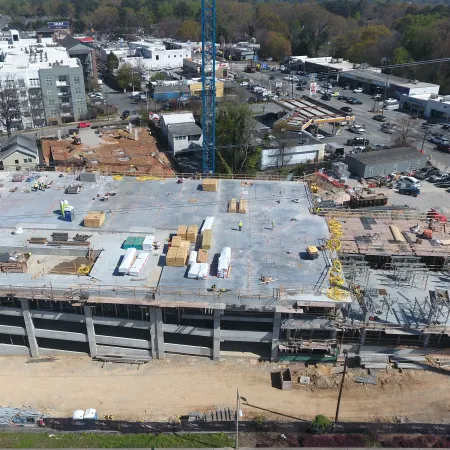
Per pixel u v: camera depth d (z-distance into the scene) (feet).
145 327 193.98
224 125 387.75
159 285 187.52
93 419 165.17
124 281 191.21
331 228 230.07
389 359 194.80
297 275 195.52
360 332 190.60
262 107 535.19
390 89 584.81
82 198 254.68
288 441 158.10
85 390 186.19
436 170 381.40
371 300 191.62
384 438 158.61
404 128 470.80
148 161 407.23
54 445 157.79
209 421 168.96
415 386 185.26
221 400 180.65
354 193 330.13
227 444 158.20
